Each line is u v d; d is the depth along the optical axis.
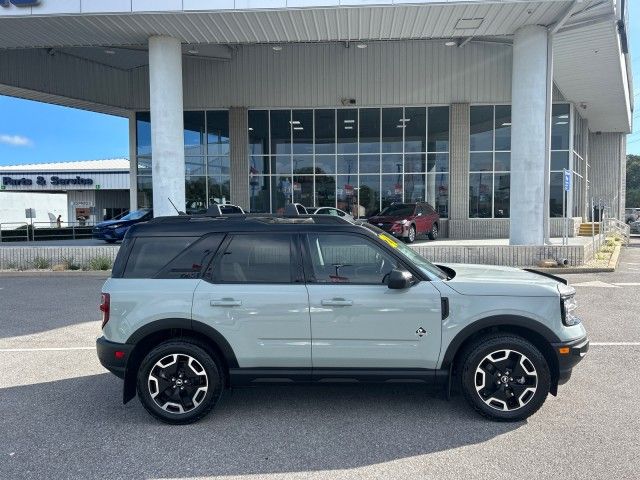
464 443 3.95
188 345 4.35
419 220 19.02
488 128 22.48
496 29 14.61
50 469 3.62
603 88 21.44
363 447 3.91
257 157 23.55
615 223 28.20
